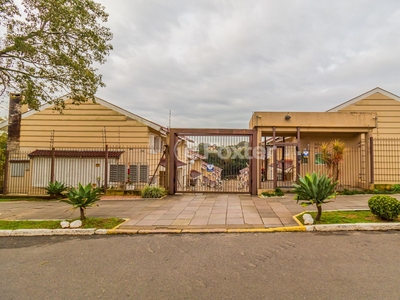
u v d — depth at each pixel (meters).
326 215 7.30
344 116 12.20
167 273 4.11
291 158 15.63
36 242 5.99
